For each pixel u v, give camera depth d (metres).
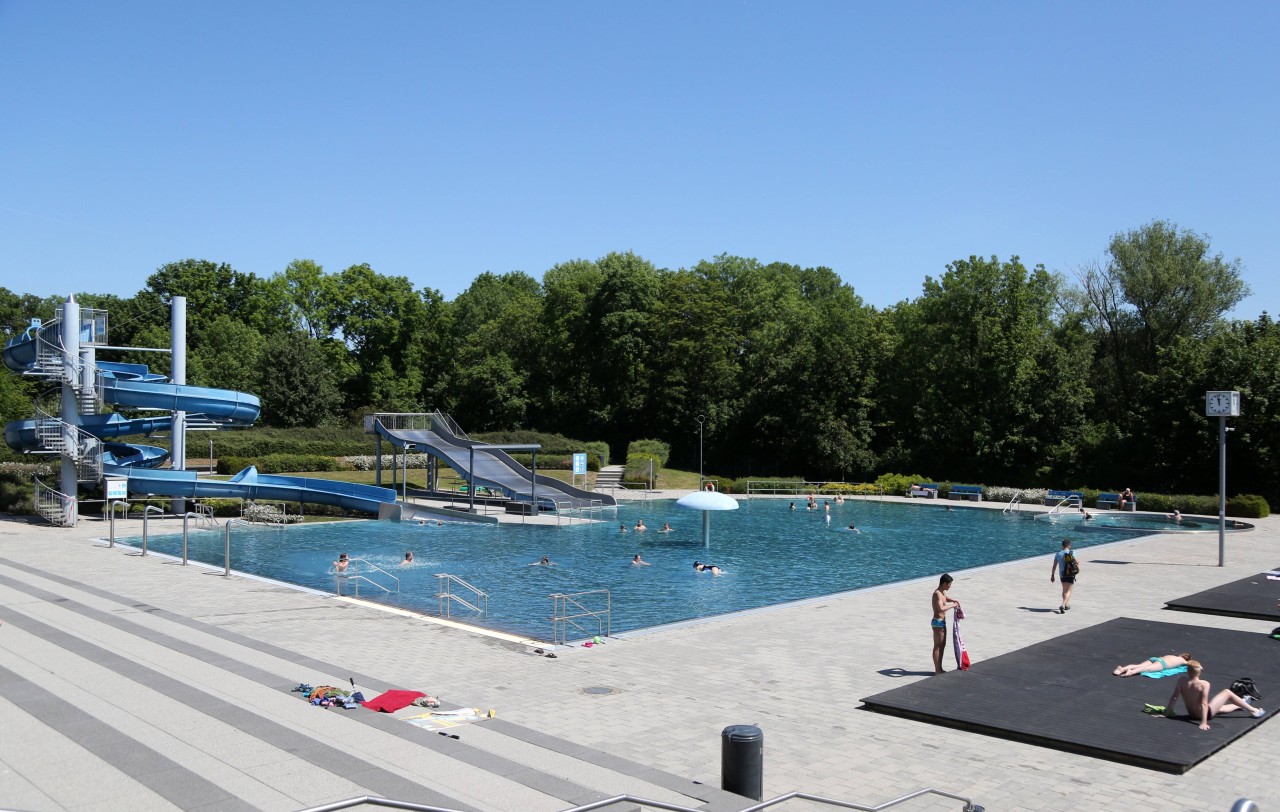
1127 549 34.97
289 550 34.22
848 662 16.77
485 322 98.38
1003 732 12.56
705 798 9.80
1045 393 64.06
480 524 44.47
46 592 22.77
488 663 16.50
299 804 9.37
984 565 31.56
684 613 23.09
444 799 9.59
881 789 10.59
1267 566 30.11
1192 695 13.02
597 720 13.09
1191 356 56.44
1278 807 10.13
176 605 21.48
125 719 12.26
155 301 93.56
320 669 15.48
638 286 84.06
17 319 92.69
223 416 44.66
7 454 59.53
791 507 55.19
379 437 52.34
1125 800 10.33
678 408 79.31
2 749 11.04
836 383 73.31
